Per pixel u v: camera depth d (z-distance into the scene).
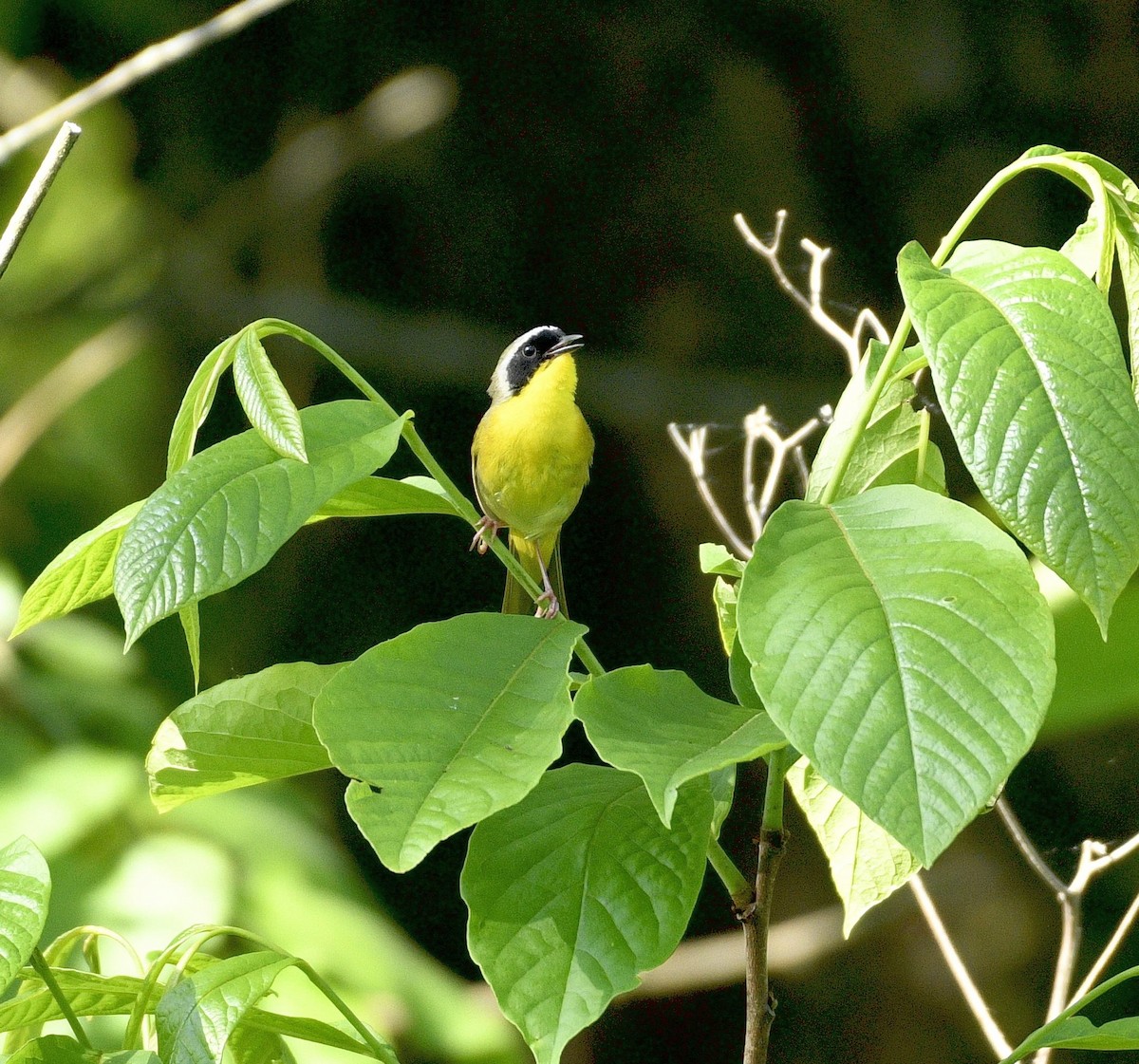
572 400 7.87
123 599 3.01
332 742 2.90
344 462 3.22
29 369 13.67
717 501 13.56
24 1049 3.27
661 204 13.98
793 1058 12.33
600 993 3.08
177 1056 3.18
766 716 3.08
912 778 2.49
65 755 7.56
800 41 13.24
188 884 6.93
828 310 13.50
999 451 2.79
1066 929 5.44
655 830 3.31
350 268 14.73
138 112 14.16
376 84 14.40
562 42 13.80
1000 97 12.82
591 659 3.47
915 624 2.69
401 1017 6.82
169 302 13.84
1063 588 3.85
